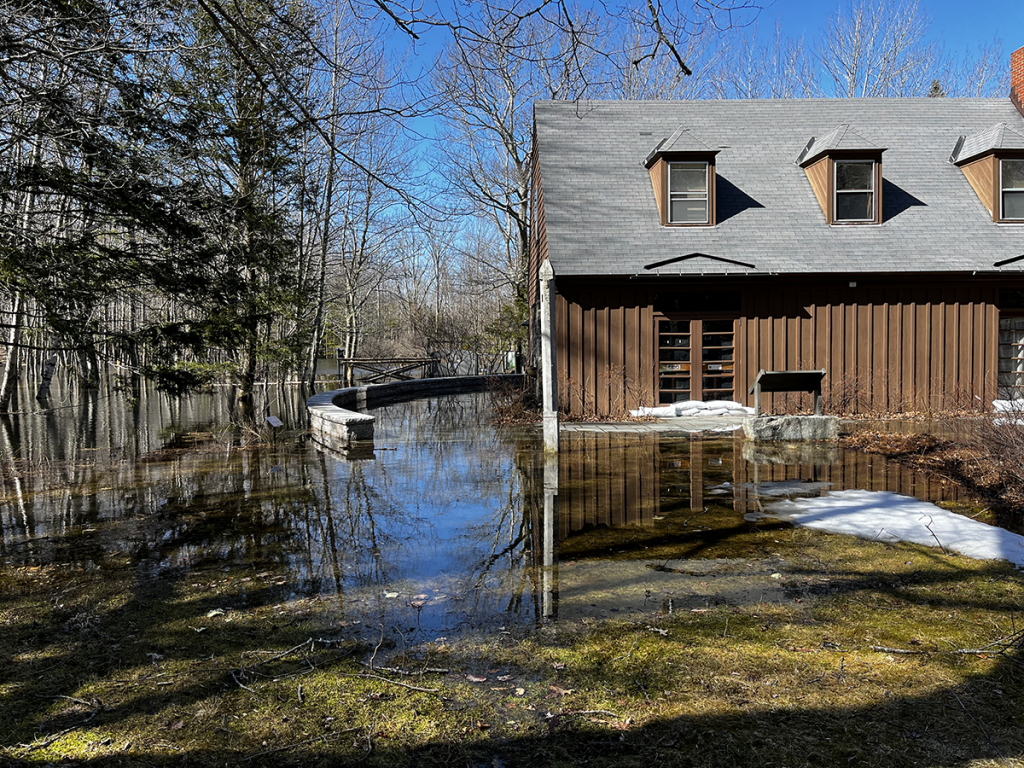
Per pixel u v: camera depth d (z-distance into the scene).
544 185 15.39
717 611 4.07
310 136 16.73
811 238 14.44
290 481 8.36
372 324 46.31
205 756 2.74
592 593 4.43
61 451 11.03
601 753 2.70
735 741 2.76
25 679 3.40
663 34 5.02
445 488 7.84
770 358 14.30
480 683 3.27
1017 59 17.59
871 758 2.63
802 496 6.95
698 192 14.80
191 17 9.27
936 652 3.48
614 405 14.20
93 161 8.80
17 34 7.13
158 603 4.39
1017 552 4.98
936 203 15.09
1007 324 15.06
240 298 11.69
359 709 3.06
